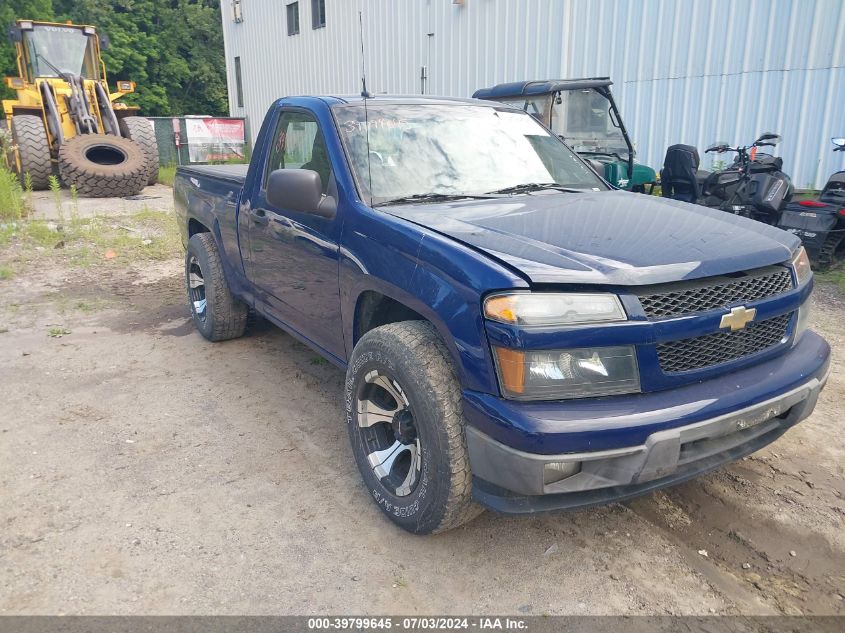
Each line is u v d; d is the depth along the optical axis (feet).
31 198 39.86
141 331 18.75
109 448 12.05
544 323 7.65
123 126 52.06
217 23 130.62
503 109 14.01
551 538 9.63
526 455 7.58
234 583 8.64
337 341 11.60
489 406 7.86
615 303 7.83
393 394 9.53
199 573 8.81
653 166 36.32
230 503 10.39
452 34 45.52
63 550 9.21
